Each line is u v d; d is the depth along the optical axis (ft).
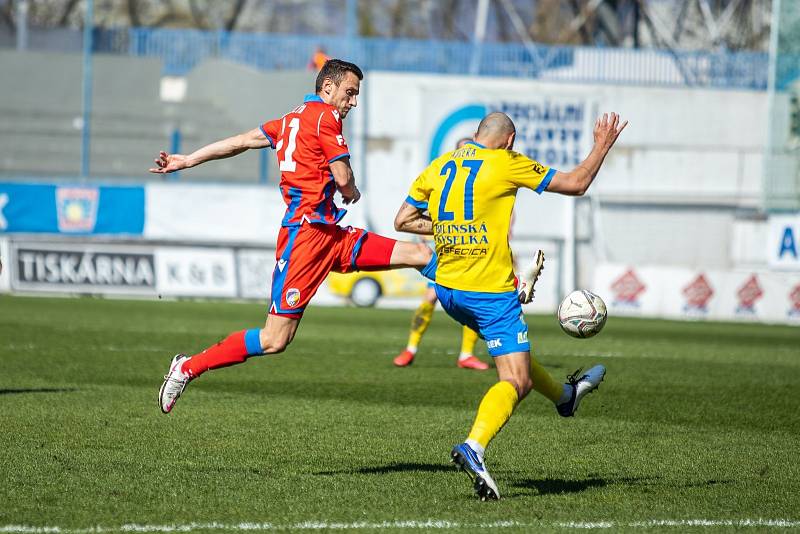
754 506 49.44
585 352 127.24
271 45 261.03
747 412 81.30
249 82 253.44
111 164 247.70
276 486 51.11
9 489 49.01
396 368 104.42
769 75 247.29
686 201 255.70
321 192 54.13
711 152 255.70
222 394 83.71
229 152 56.49
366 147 242.99
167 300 201.26
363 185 242.17
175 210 216.54
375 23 321.52
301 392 85.92
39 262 204.33
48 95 252.83
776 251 219.20
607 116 50.16
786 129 246.47
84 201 212.64
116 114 250.98
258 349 54.24
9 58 251.60
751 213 247.70
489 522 44.86
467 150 50.75
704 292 208.54
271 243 218.59
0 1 295.48
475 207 49.52
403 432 67.82
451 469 56.44
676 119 255.70
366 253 54.85
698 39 320.09
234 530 42.57
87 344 118.83
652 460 60.75
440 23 322.96
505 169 49.44
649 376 102.99
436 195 50.78
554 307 233.96
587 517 46.29
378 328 154.92
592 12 311.27
